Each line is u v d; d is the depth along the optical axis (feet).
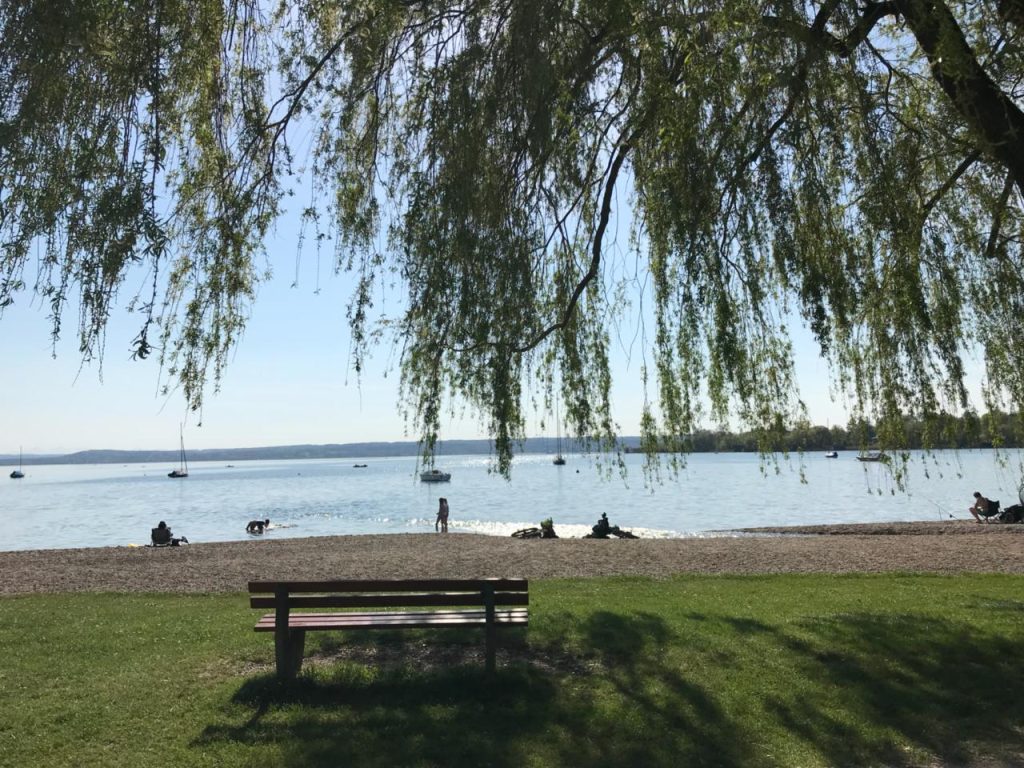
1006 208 25.50
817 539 72.95
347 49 25.17
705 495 196.95
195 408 23.06
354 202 25.79
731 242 23.91
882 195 23.00
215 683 21.38
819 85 22.27
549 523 87.40
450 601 21.09
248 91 24.06
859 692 19.98
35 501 246.47
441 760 16.08
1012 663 22.18
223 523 144.97
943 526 90.02
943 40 19.93
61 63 19.52
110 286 18.72
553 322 27.81
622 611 29.84
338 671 21.83
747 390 25.53
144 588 43.62
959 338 26.25
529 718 18.35
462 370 24.29
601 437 27.55
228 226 23.43
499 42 24.94
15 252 18.90
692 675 21.48
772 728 17.79
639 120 24.70
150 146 19.93
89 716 18.85
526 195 25.40
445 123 24.02
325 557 60.39
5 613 33.19
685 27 22.18
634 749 16.62
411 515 151.84
